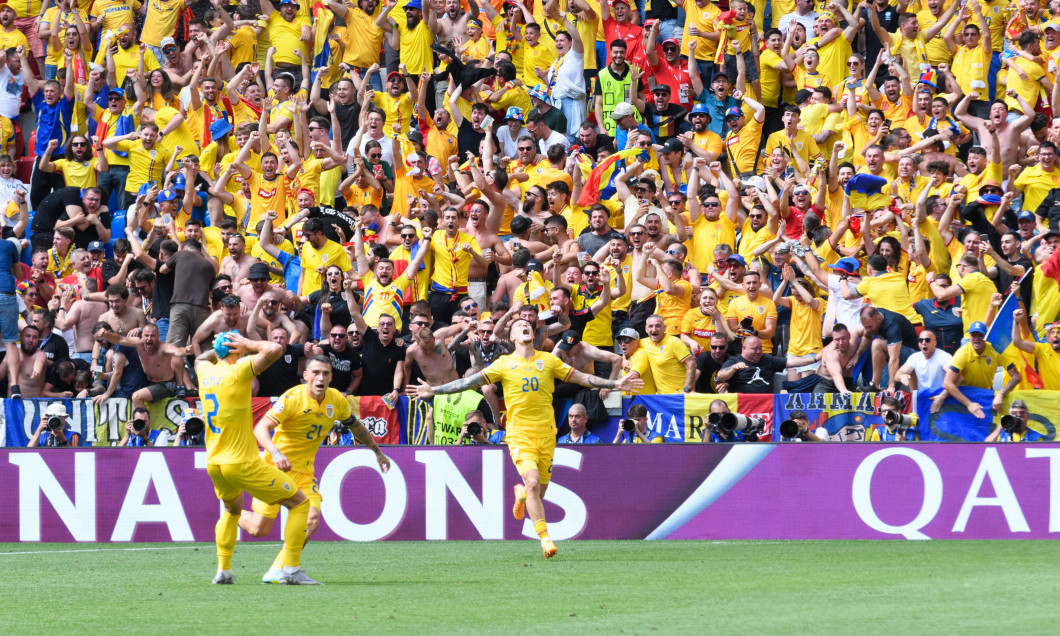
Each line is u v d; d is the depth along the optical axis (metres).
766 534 41.44
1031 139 58.50
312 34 70.25
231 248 55.03
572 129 66.38
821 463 41.31
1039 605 24.28
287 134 62.06
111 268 56.66
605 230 55.00
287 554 29.89
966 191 56.06
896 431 44.75
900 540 40.25
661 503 41.97
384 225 57.78
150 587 29.56
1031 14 62.69
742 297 50.78
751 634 21.19
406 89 66.38
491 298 53.31
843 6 66.12
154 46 70.50
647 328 47.91
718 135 62.59
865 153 56.56
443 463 42.44
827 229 54.75
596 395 46.38
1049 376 45.19
